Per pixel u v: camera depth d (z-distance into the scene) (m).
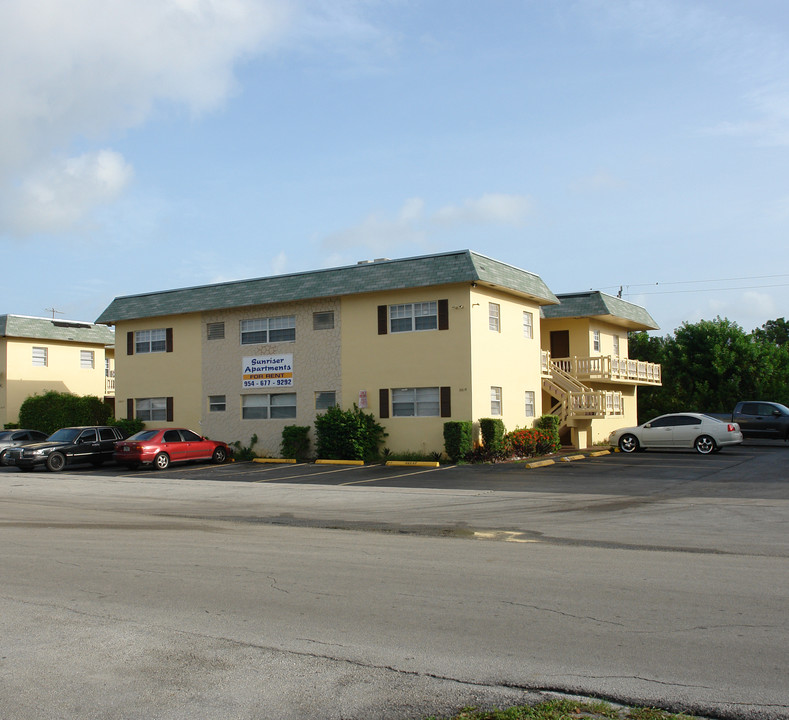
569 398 33.09
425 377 27.86
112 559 10.36
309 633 6.81
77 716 5.11
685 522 13.00
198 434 31.36
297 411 30.88
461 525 13.14
